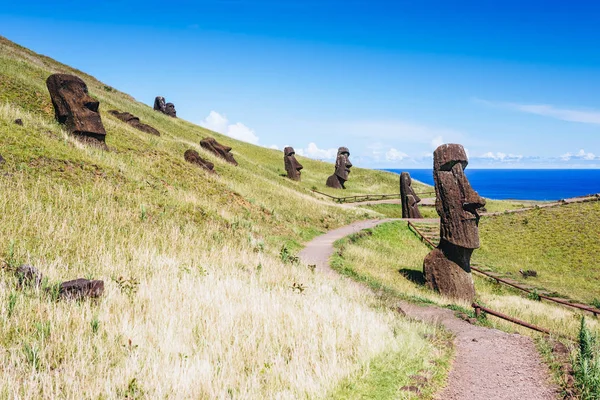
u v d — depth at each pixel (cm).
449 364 809
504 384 717
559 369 773
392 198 5784
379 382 648
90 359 606
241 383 596
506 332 1140
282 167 6569
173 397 539
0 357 575
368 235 3009
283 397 567
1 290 767
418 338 912
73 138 2298
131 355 628
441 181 2061
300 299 1074
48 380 538
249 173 4019
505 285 2464
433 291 2017
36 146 1911
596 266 2742
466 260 2025
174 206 1972
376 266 2252
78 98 2448
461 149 2055
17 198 1391
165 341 688
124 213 1627
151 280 1038
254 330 777
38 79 3744
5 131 1912
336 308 1007
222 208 2386
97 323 699
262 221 2578
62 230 1247
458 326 1193
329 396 587
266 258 1669
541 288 2422
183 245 1510
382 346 790
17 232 1166
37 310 731
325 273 1706
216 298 942
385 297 1442
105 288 907
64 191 1608
